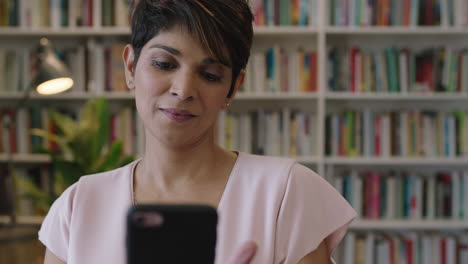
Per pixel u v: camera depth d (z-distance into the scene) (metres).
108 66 2.80
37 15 2.77
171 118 0.66
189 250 0.42
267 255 0.71
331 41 2.98
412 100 2.98
